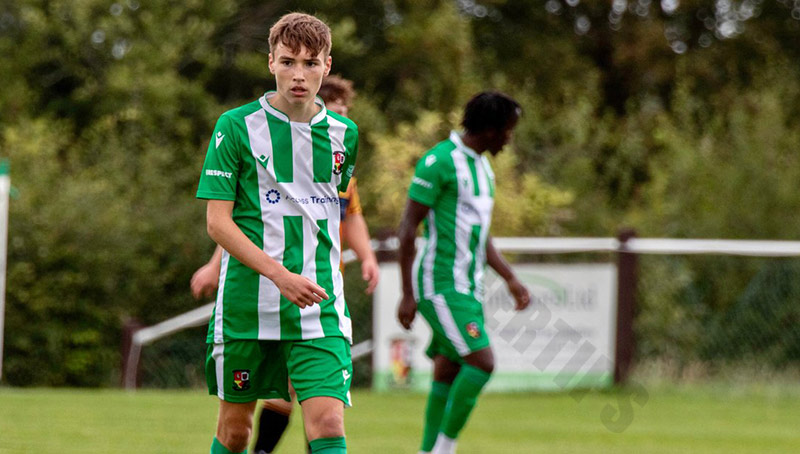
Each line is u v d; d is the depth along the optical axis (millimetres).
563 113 69938
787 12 97688
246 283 14961
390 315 40375
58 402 32406
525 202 58656
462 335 22578
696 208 63031
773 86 69500
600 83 93875
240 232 14633
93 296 57000
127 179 62375
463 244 22906
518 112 23453
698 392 42812
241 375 15195
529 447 27828
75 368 56344
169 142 70938
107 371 57125
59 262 55938
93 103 73625
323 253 15305
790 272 48469
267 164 14961
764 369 46094
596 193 68375
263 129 14984
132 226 58469
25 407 30719
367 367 46344
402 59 79188
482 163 23406
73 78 76062
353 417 33031
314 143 15148
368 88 79312
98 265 56719
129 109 68250
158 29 73062
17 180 57375
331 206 15414
